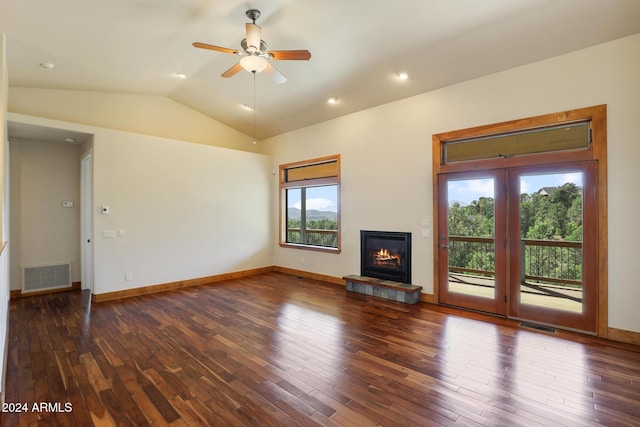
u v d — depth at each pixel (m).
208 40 3.81
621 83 3.27
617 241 3.31
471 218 4.34
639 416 2.11
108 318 4.05
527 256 3.90
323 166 6.29
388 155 5.21
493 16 3.19
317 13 3.30
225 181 6.37
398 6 3.15
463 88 4.36
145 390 2.44
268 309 4.42
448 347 3.17
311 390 2.43
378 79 4.60
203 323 3.88
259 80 5.04
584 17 3.07
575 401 2.28
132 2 2.99
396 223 5.11
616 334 3.32
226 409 2.20
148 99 5.85
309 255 6.50
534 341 3.31
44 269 5.32
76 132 4.73
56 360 2.92
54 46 3.62
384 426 2.01
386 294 4.94
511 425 2.02
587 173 3.47
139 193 5.21
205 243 6.04
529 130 3.88
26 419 2.09
